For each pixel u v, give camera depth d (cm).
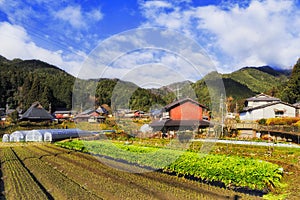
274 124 2936
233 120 3073
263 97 4084
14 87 7888
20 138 3072
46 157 1755
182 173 1076
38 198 837
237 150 1933
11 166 1410
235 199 830
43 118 5041
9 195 872
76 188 945
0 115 6184
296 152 1838
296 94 4556
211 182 1016
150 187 948
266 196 859
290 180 1055
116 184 987
